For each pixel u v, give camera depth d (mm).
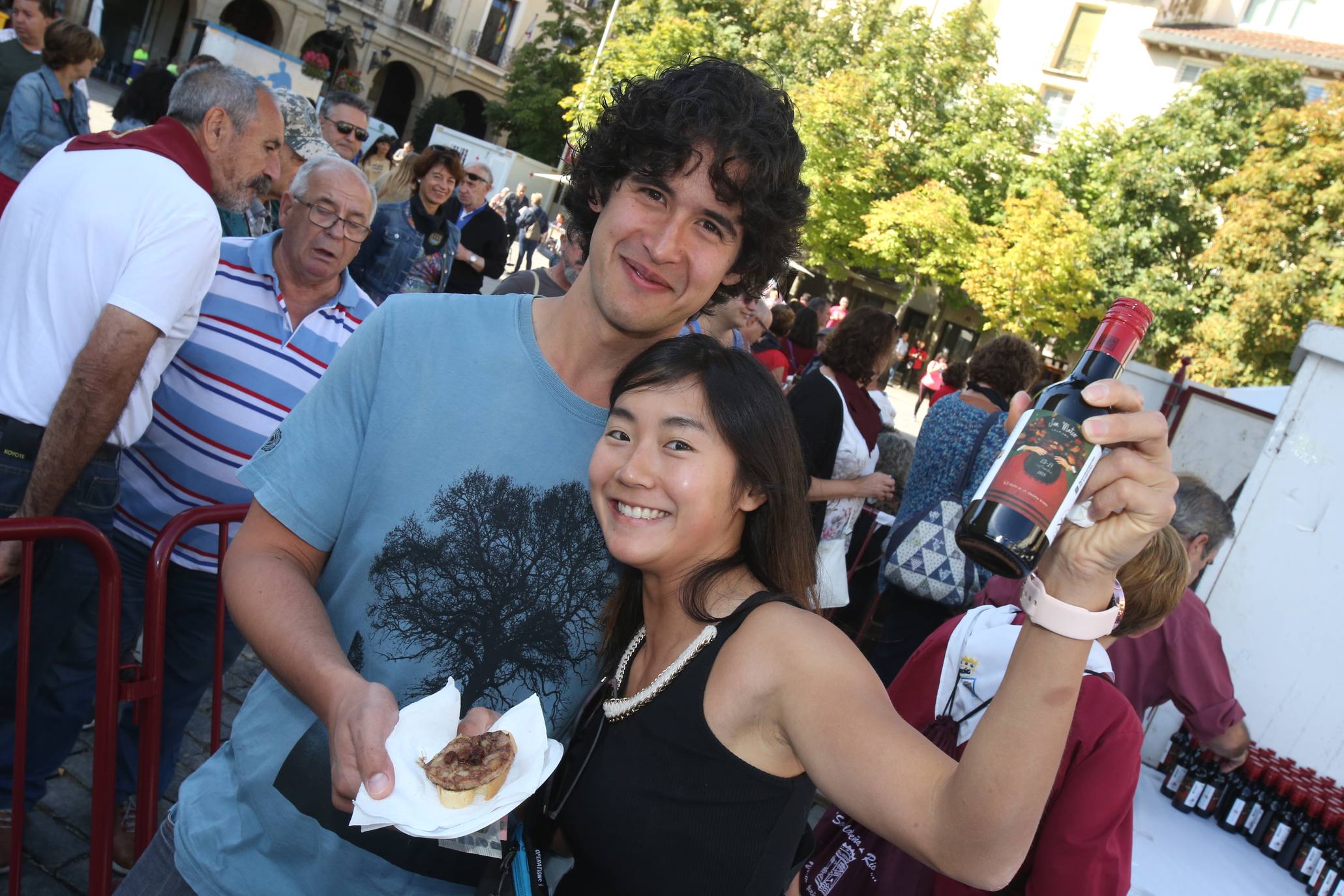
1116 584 1051
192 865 1534
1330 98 21922
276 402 2791
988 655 2107
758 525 1459
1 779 2584
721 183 1416
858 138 27641
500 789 1250
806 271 29000
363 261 5363
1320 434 3445
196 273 2424
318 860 1492
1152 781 3324
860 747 1156
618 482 1406
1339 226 21062
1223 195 23703
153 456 2748
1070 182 26406
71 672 2648
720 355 1436
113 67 33781
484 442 1519
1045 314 24719
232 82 2617
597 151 1500
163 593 2256
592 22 36531
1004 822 1026
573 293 1555
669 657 1430
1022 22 32844
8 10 13383
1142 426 986
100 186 2332
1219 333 21469
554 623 1553
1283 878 2832
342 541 1570
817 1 31297
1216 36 30109
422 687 1527
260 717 1579
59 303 2328
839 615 5352
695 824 1302
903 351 29828
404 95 41969
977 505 1059
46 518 2068
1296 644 3457
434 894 1516
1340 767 3363
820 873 2180
